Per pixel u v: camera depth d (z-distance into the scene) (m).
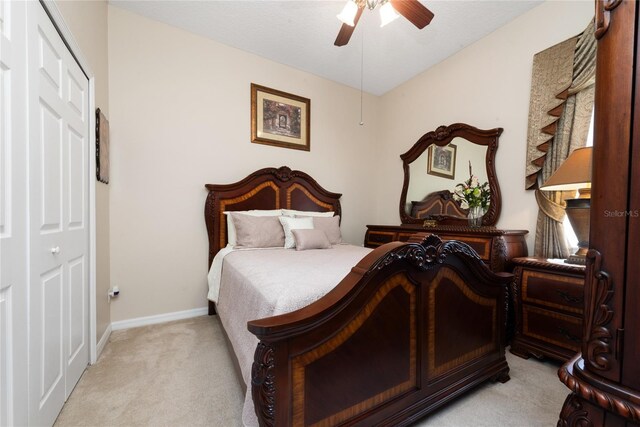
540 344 1.93
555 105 2.19
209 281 2.65
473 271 1.55
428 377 1.36
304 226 2.81
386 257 1.18
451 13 2.46
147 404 1.46
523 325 2.05
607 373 0.53
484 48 2.77
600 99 0.55
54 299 1.33
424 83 3.44
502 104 2.62
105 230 2.23
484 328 1.63
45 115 1.26
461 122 2.99
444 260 1.41
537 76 2.31
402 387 1.28
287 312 1.14
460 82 3.00
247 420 1.09
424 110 3.44
